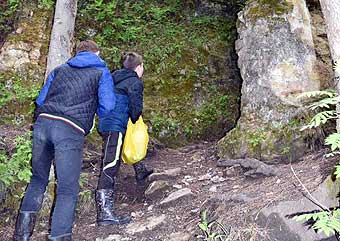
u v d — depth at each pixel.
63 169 3.57
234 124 7.12
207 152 6.21
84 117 3.69
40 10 7.25
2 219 4.40
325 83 5.31
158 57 7.43
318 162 4.42
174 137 6.83
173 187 5.02
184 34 7.83
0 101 6.23
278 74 5.32
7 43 6.82
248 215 3.63
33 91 6.36
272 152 5.00
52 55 5.16
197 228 3.92
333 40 4.09
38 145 3.71
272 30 5.49
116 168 4.46
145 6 8.16
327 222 2.62
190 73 7.39
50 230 3.89
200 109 7.14
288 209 3.46
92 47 3.96
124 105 4.54
